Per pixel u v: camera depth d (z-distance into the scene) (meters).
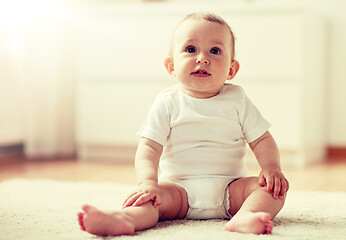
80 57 2.42
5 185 1.50
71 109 2.66
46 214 1.06
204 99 1.07
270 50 2.20
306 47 2.22
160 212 0.97
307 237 0.84
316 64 2.44
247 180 1.00
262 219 0.85
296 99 2.18
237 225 0.87
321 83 2.57
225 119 1.05
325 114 2.68
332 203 1.23
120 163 2.31
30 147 2.46
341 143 2.68
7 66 2.32
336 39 2.66
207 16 1.08
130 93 2.37
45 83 2.49
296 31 2.16
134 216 0.87
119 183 1.68
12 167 2.12
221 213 1.01
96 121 2.42
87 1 2.75
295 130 2.19
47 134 2.50
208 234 0.85
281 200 0.96
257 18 2.20
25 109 2.44
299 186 1.60
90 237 0.84
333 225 0.95
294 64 2.18
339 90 2.67
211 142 1.05
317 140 2.49
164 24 2.30
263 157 1.05
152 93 2.34
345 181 1.72
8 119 2.33
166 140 1.06
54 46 2.52
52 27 2.51
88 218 0.81
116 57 2.37
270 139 1.07
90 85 2.42
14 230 0.90
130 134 2.37
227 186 1.02
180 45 1.06
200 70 1.03
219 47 1.05
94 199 1.28
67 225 0.95
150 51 2.33
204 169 1.03
